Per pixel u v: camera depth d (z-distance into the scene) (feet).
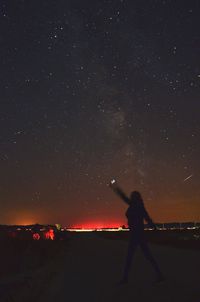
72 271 42.04
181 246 75.31
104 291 28.14
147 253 29.45
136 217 29.09
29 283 31.45
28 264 43.45
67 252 73.05
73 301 25.39
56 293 28.91
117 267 43.98
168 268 39.40
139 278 33.09
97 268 43.98
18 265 41.01
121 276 35.68
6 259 40.11
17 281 31.19
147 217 29.14
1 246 40.73
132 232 29.48
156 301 23.63
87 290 29.14
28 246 47.73
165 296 24.93
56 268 46.16
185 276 33.27
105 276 36.50
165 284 29.27
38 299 27.27
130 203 29.12
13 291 27.66
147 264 44.32
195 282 29.99
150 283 30.14
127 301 24.08
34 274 36.88
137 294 26.09
